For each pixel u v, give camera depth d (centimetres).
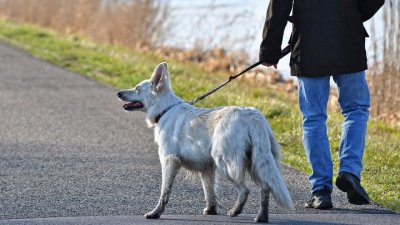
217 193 1116
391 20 1762
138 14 2814
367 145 1395
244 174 963
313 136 1041
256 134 939
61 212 1017
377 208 1042
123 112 1780
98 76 2238
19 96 1962
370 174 1236
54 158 1345
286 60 2508
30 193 1116
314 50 1025
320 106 1045
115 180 1197
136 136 1535
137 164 1305
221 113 973
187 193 1127
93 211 1024
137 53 2608
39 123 1656
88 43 2784
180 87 1991
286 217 986
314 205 1038
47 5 3444
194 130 990
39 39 3006
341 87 1047
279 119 1644
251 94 1995
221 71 2472
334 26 1020
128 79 2169
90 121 1678
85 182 1183
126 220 971
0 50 2794
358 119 1038
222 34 2650
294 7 1038
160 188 1154
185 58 2623
